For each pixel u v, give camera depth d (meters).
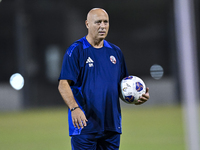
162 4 85.75
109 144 13.65
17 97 76.69
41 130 39.50
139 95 13.92
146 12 87.56
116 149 13.79
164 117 49.25
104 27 13.11
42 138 32.94
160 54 87.62
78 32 83.44
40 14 83.25
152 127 38.75
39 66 82.81
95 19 13.11
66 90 12.77
